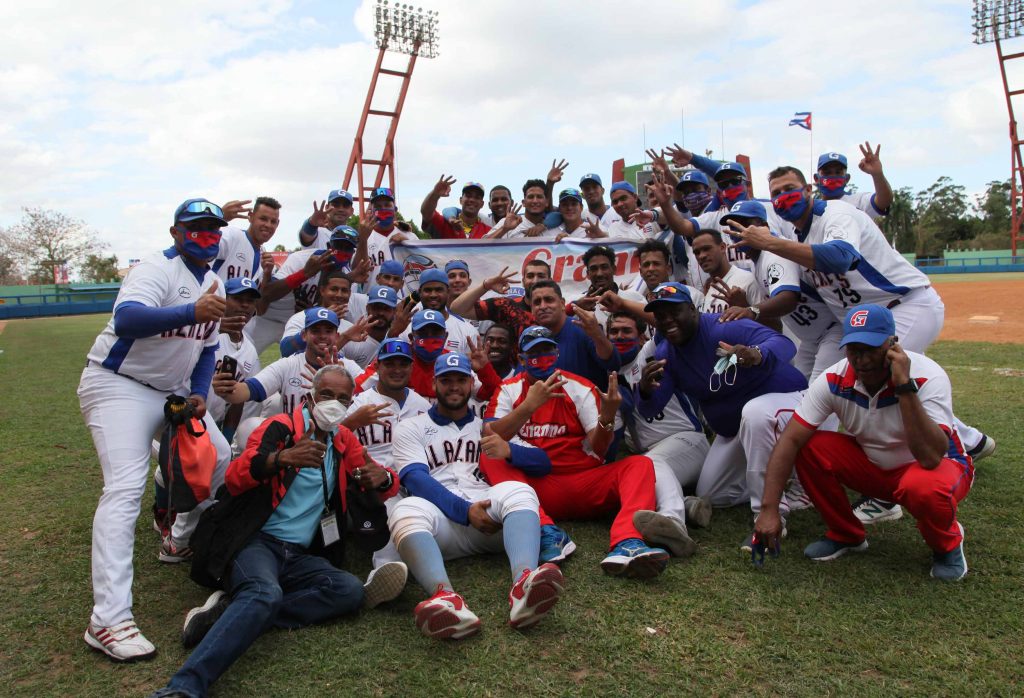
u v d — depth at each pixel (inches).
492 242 319.6
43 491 216.5
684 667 113.5
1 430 303.4
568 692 107.3
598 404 177.6
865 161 282.8
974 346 495.8
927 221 3122.5
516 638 124.1
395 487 144.2
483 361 204.2
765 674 111.0
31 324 1309.1
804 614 129.9
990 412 278.1
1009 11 1742.1
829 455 152.3
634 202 328.8
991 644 117.3
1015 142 1845.5
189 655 119.2
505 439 165.9
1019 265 1870.1
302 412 139.5
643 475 165.3
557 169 351.3
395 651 121.0
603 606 135.0
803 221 199.6
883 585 140.9
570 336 206.5
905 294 195.5
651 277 235.3
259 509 131.4
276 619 129.8
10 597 145.9
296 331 227.3
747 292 221.6
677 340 180.7
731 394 182.4
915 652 115.6
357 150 1315.2
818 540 159.9
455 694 107.2
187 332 148.2
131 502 134.9
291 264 298.0
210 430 156.1
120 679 115.4
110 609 124.1
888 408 144.6
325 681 112.3
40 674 117.8
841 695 105.0
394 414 179.3
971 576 142.3
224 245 252.4
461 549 158.9
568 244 317.1
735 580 145.7
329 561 143.7
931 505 136.8
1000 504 181.0
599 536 172.7
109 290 2078.0
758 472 173.5
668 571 151.2
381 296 228.1
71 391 417.1
